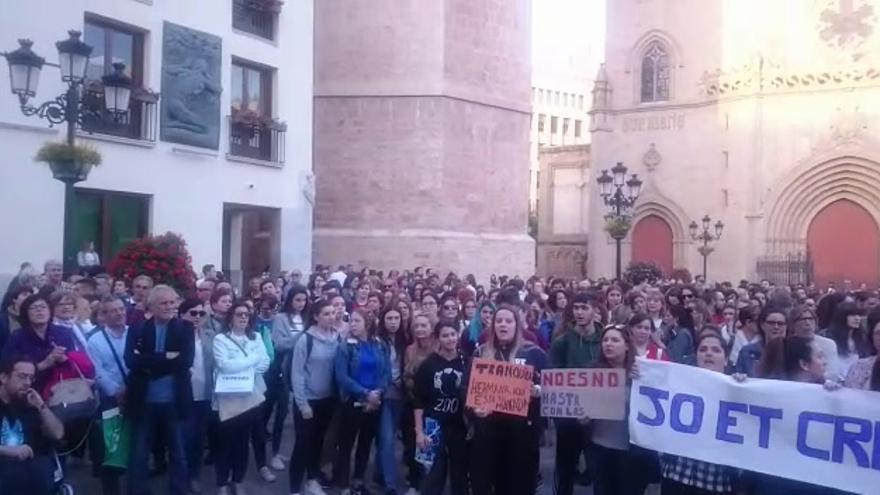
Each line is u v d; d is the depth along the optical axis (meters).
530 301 15.69
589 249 48.00
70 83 14.45
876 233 40.91
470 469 8.85
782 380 7.70
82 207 21.38
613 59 47.81
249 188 25.80
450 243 32.00
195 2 23.86
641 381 8.18
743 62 43.59
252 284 15.30
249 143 26.06
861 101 40.84
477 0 33.16
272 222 27.14
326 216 32.84
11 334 9.34
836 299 12.45
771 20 43.06
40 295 9.28
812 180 41.91
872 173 40.66
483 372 8.70
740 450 7.68
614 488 8.62
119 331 10.58
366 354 10.79
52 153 14.43
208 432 11.93
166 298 10.09
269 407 12.70
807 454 7.46
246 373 10.84
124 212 22.36
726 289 18.61
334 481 11.20
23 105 14.48
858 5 41.25
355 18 32.41
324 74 32.78
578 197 54.94
